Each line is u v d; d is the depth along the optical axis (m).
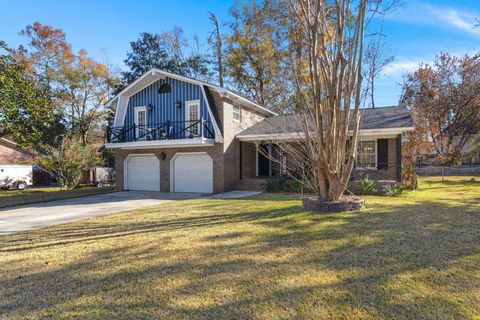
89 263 4.58
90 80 30.16
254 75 27.27
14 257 4.95
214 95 15.45
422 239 5.39
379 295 3.33
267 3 19.88
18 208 10.88
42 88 27.62
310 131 9.35
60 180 21.42
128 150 16.91
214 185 15.04
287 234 5.94
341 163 8.34
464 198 10.85
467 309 3.00
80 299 3.41
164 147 15.84
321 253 4.76
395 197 11.33
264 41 24.75
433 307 3.05
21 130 15.30
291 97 13.93
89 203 11.96
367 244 5.16
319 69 8.17
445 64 26.19
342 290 3.47
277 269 4.14
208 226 6.86
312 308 3.08
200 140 14.07
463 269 4.00
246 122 17.52
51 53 29.05
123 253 5.02
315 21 7.73
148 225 7.22
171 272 4.13
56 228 7.25
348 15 7.96
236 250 5.01
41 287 3.76
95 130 31.41
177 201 11.83
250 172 17.92
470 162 27.91
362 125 14.02
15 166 23.78
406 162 15.02
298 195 12.59
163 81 16.31
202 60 30.56
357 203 8.35
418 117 23.78
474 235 5.59
